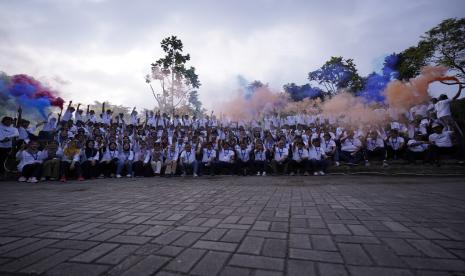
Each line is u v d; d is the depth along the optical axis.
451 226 2.70
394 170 8.50
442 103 8.88
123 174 10.45
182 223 2.96
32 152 8.83
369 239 2.33
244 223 2.92
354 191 5.20
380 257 1.95
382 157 9.55
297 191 5.33
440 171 7.94
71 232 2.70
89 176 9.58
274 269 1.78
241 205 3.95
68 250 2.20
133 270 1.81
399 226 2.71
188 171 10.47
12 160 9.84
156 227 2.83
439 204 3.81
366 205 3.80
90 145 9.71
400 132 9.98
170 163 10.25
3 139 9.02
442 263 1.83
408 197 4.41
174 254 2.07
